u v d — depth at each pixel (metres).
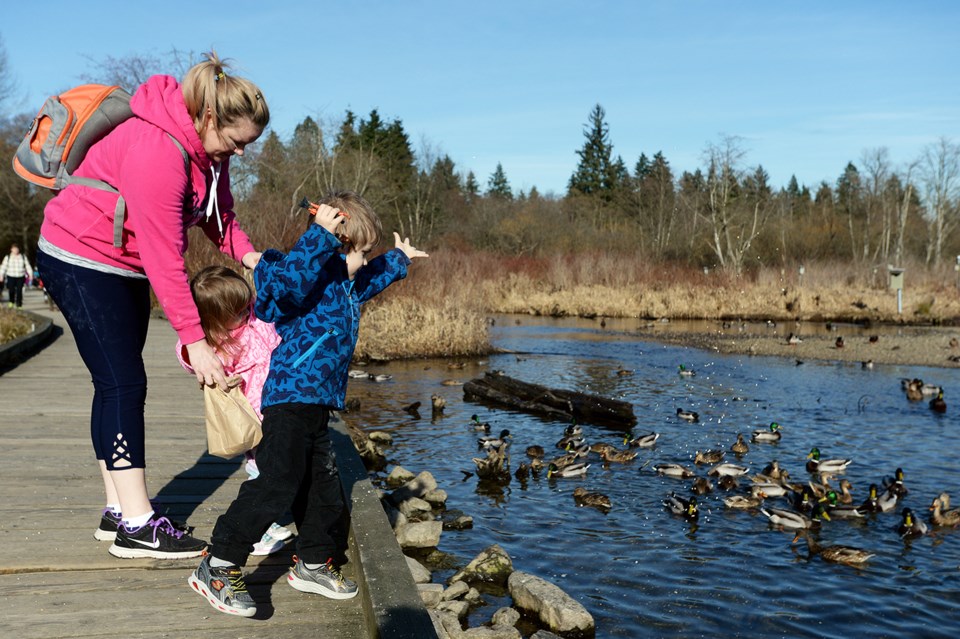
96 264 3.36
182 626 3.09
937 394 16.73
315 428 3.30
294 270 3.07
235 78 3.28
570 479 9.98
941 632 5.93
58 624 3.04
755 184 60.25
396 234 3.99
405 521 7.60
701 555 7.41
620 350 24.09
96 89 3.33
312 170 40.81
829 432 13.23
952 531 8.34
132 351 3.55
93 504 4.49
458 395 15.59
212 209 3.78
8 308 19.34
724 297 36.34
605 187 83.75
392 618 2.93
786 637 5.78
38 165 3.32
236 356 3.79
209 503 4.60
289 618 3.22
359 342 20.61
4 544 3.80
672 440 12.51
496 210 64.75
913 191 73.25
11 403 7.99
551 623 5.76
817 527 8.40
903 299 36.66
